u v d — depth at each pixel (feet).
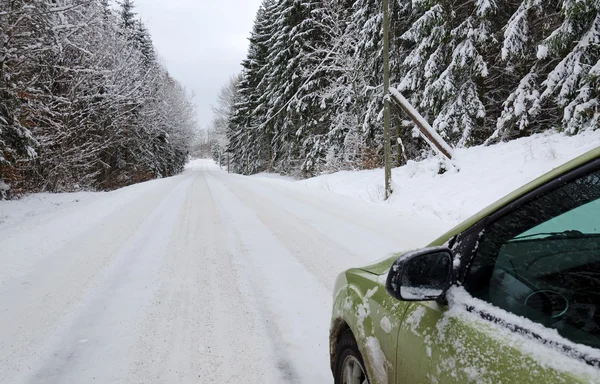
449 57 44.32
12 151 40.16
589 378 3.02
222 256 20.12
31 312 13.28
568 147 28.32
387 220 29.14
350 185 50.49
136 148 109.09
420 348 4.92
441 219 27.89
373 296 6.84
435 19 42.09
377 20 52.90
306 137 89.45
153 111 108.27
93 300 14.32
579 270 4.13
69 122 61.11
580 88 30.17
